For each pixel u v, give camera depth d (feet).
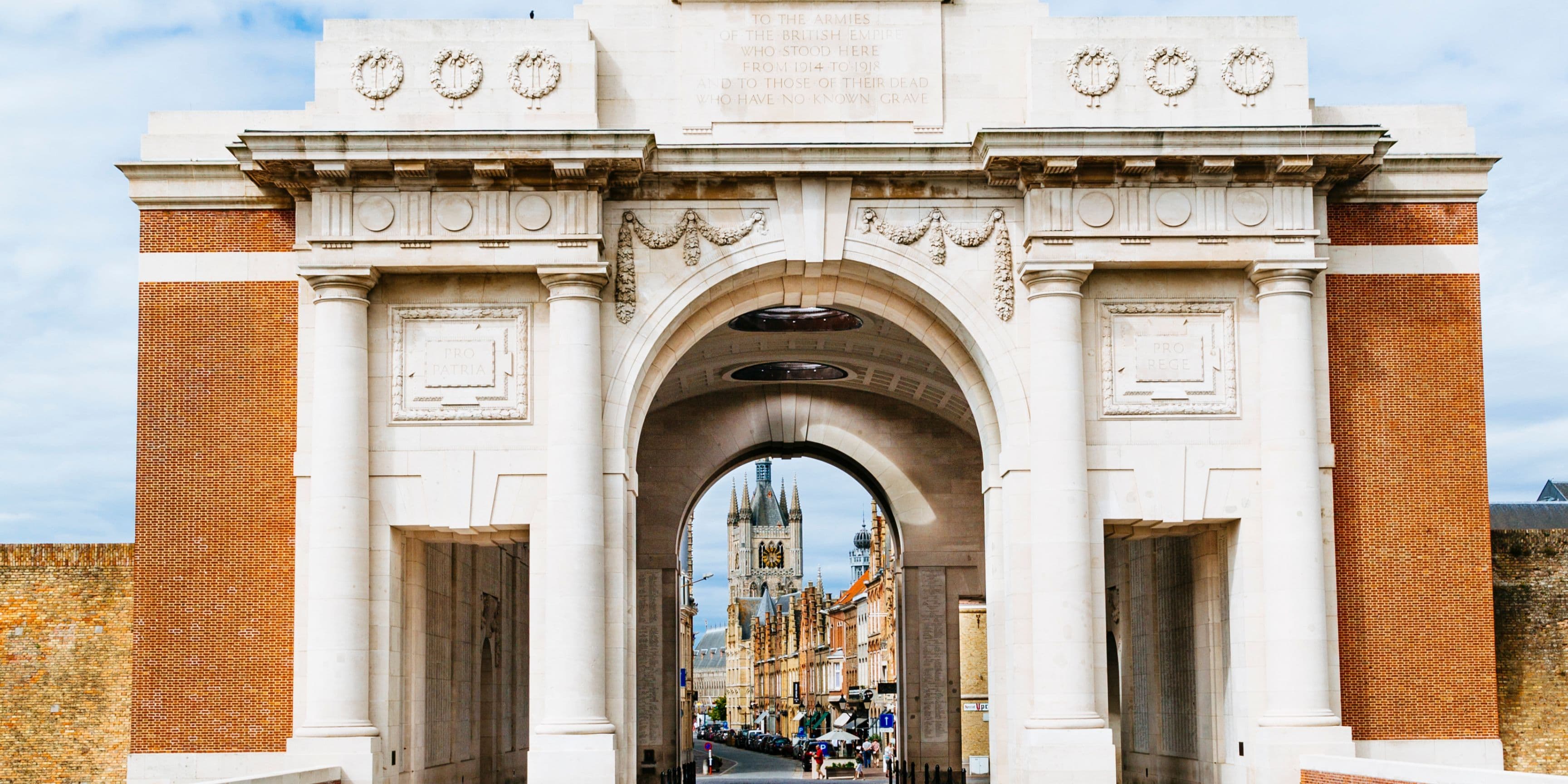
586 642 129.29
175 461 134.31
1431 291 139.23
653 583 213.87
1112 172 133.90
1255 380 136.36
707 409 217.77
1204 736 145.69
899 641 223.10
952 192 137.69
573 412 131.75
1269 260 134.00
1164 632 163.12
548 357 135.13
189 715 131.03
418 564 141.69
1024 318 136.77
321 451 130.93
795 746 501.56
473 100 136.15
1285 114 137.80
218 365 135.44
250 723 130.82
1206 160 132.57
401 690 136.98
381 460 134.10
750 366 205.57
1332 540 135.03
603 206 136.26
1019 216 137.59
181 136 139.23
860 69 139.13
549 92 136.05
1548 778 95.40
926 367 189.57
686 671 258.16
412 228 132.57
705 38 139.13
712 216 137.08
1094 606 132.98
